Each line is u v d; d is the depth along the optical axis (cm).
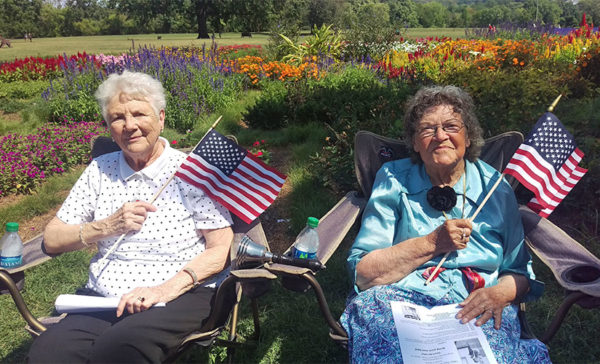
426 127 246
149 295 225
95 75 1003
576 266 230
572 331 301
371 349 218
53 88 1016
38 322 240
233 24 6028
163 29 8500
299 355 294
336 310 330
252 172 270
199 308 236
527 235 260
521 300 241
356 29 1407
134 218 238
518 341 225
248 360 291
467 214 252
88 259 407
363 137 303
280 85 945
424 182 258
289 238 435
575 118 591
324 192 489
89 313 234
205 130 766
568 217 419
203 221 251
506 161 291
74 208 257
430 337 215
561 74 854
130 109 240
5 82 1521
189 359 289
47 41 6519
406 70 951
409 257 236
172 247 249
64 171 640
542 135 266
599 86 816
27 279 377
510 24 1833
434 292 238
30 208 521
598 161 430
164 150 259
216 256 247
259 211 260
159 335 218
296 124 766
